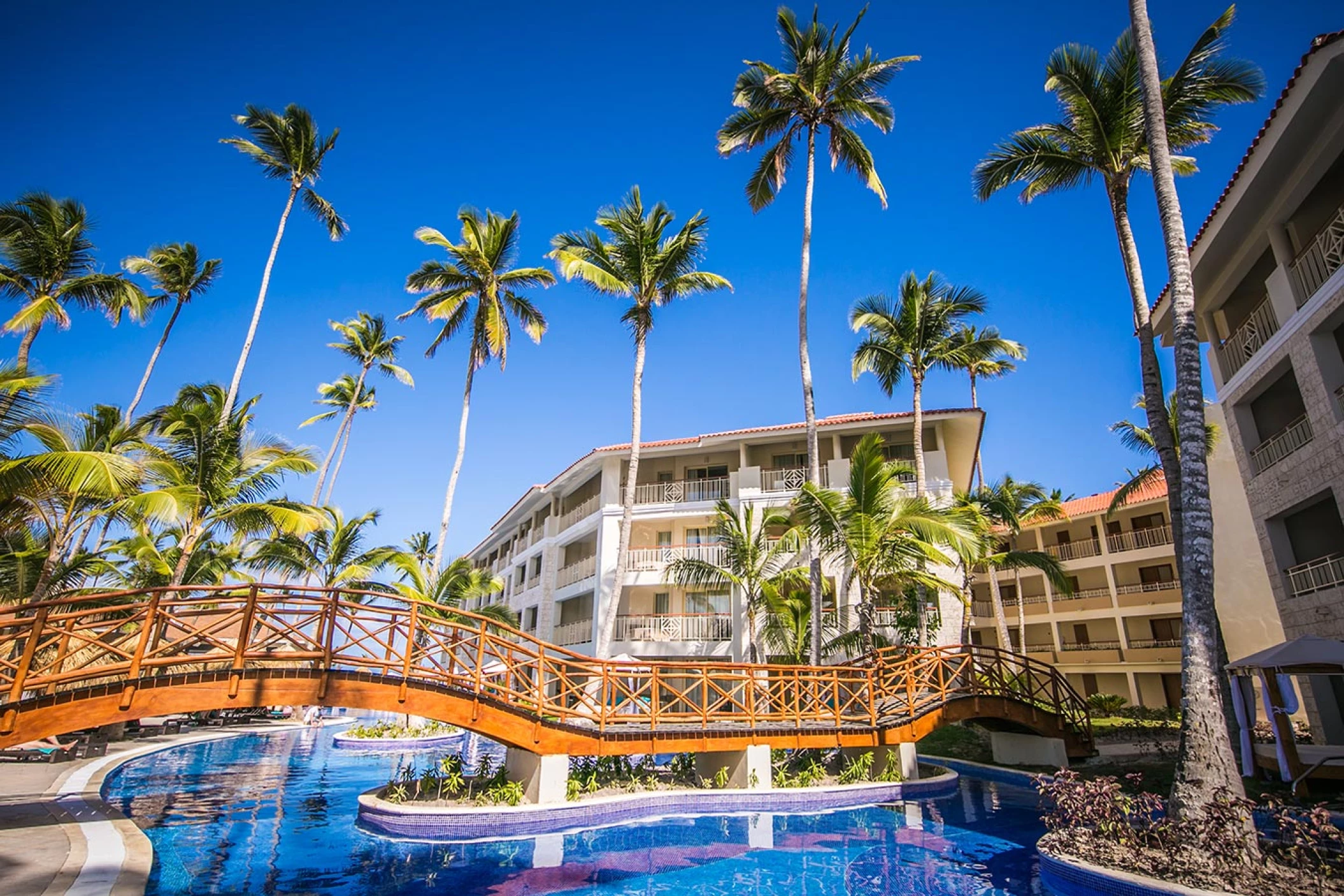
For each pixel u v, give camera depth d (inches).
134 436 673.0
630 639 973.2
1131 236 521.3
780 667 530.6
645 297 789.2
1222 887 244.4
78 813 347.3
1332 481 487.2
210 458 636.7
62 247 719.1
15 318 645.3
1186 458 342.0
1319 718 555.5
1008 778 585.6
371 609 406.3
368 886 280.2
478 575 994.1
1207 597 322.0
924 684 565.6
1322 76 410.9
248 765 617.6
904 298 856.9
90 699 331.9
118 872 245.9
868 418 965.8
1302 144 467.8
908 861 332.5
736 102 766.5
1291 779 401.1
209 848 324.8
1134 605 1247.5
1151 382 475.8
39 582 519.2
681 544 1042.7
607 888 286.4
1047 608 1374.3
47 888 223.5
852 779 511.2
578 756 462.0
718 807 452.8
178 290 936.3
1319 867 258.4
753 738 486.0
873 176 761.6
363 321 1298.0
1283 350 534.9
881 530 603.2
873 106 753.6
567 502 1339.8
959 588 734.5
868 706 538.9
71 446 451.2
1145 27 405.4
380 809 390.9
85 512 553.6
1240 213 538.6
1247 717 450.3
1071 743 619.2
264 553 807.7
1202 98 511.5
